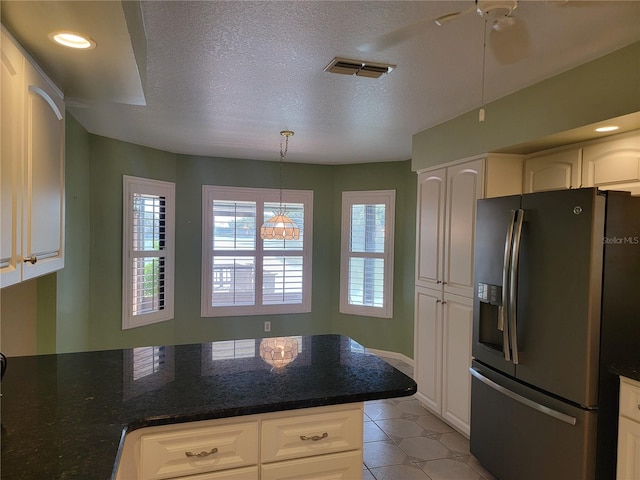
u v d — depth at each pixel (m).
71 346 3.24
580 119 2.04
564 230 1.95
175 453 1.35
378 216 4.98
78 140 3.34
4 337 2.71
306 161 5.01
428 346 3.29
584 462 1.86
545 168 2.57
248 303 4.94
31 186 1.42
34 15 1.14
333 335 2.44
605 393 1.86
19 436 1.17
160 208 4.43
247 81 2.32
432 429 3.10
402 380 1.67
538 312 2.08
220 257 4.83
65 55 1.42
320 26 1.69
